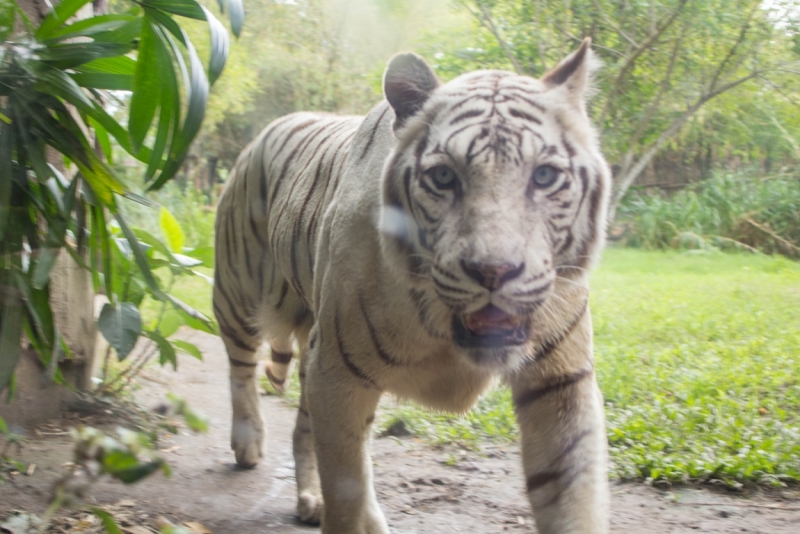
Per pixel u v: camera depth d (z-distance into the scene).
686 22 8.95
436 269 2.54
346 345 2.94
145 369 6.50
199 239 11.31
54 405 4.80
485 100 2.57
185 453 4.62
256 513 3.79
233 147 11.05
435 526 3.65
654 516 3.67
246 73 7.95
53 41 3.58
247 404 4.52
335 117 4.16
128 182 3.99
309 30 7.58
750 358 5.93
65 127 3.57
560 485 2.75
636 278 9.33
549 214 2.54
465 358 2.67
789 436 4.35
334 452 3.02
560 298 2.71
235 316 4.54
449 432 5.01
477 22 9.09
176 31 3.27
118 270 4.79
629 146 9.77
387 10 6.22
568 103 2.65
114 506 3.65
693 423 4.60
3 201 3.39
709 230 11.23
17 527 3.19
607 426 4.79
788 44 9.19
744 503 3.77
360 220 2.91
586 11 9.12
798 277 8.98
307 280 3.67
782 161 11.52
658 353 6.28
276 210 4.01
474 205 2.46
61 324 4.82
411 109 2.73
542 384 2.84
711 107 10.35
